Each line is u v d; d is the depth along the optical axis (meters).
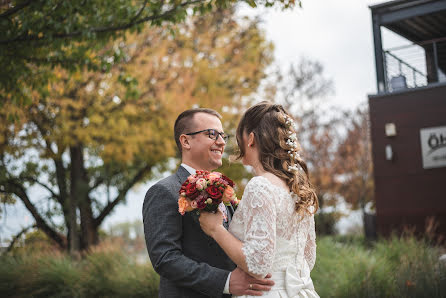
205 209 2.08
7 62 5.41
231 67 10.55
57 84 8.38
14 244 10.68
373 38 10.13
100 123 9.04
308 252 2.39
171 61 9.80
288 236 2.12
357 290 5.10
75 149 10.91
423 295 4.82
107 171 12.22
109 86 9.01
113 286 6.44
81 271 7.06
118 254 7.41
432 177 9.38
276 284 2.08
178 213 2.29
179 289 2.27
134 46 9.53
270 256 1.94
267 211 1.99
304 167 2.30
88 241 11.16
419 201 9.45
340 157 20.64
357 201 20.97
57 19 5.09
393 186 9.74
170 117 9.48
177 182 2.45
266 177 2.16
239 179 10.57
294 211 2.15
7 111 6.60
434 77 10.66
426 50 11.98
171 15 5.02
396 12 9.96
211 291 2.11
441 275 5.06
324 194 20.69
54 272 6.95
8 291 6.81
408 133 9.68
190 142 2.58
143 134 9.49
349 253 6.20
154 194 2.34
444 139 9.32
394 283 5.14
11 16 5.30
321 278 5.52
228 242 2.03
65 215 11.51
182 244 2.31
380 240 7.74
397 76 10.34
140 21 5.06
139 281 6.35
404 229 9.07
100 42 5.35
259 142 2.27
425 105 9.56
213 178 2.12
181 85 9.67
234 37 10.71
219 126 2.63
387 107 9.92
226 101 9.93
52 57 5.58
